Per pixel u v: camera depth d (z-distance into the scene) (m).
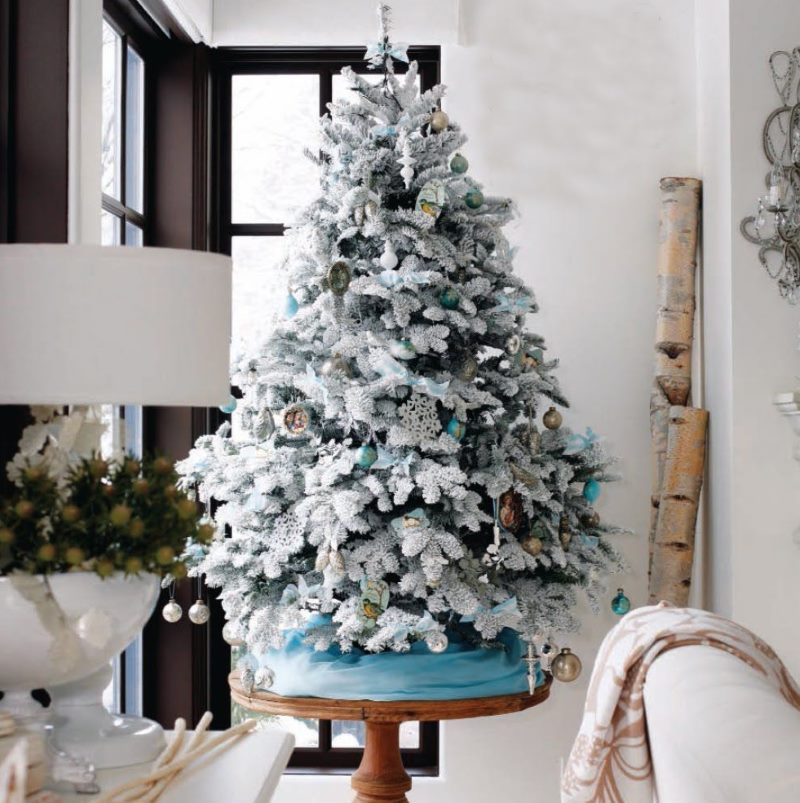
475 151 3.48
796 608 3.12
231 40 3.44
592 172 3.47
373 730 2.79
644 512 3.43
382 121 2.74
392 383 2.51
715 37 3.30
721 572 3.23
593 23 3.49
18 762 1.18
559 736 3.39
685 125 3.47
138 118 3.29
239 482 2.64
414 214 2.59
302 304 2.79
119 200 3.10
